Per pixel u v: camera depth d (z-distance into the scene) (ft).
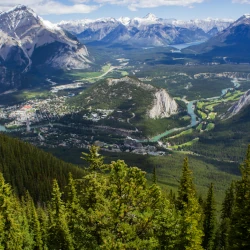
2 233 218.38
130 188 142.31
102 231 144.77
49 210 319.68
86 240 150.20
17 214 309.01
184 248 174.60
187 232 172.24
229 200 338.95
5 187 224.12
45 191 526.98
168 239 161.79
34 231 294.87
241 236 178.81
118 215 141.38
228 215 339.98
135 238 139.54
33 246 289.12
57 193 246.47
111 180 147.13
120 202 141.79
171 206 185.78
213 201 308.19
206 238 304.91
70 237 221.05
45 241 286.46
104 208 149.07
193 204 210.18
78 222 157.07
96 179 162.91
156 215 146.20
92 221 148.05
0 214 218.38
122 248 133.18
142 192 144.15
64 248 227.61
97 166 170.91
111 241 135.64
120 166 146.61
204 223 304.71
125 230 136.67
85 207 163.53
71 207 230.48
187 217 175.63
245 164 229.86
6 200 221.05
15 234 222.48
